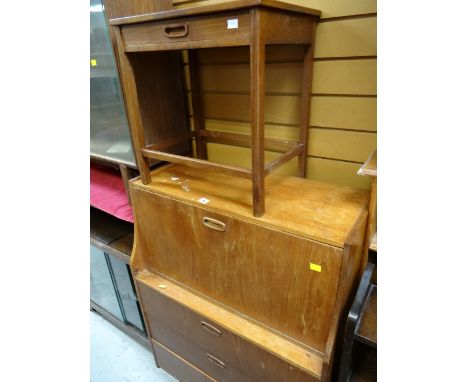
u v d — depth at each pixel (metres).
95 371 1.73
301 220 0.89
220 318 1.15
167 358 1.59
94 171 1.83
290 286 0.93
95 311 2.16
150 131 1.32
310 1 1.05
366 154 1.13
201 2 1.27
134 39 0.98
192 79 1.38
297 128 1.25
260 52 0.74
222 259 1.07
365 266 0.93
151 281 1.36
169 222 1.17
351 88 1.08
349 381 0.96
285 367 1.04
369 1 0.96
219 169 0.95
